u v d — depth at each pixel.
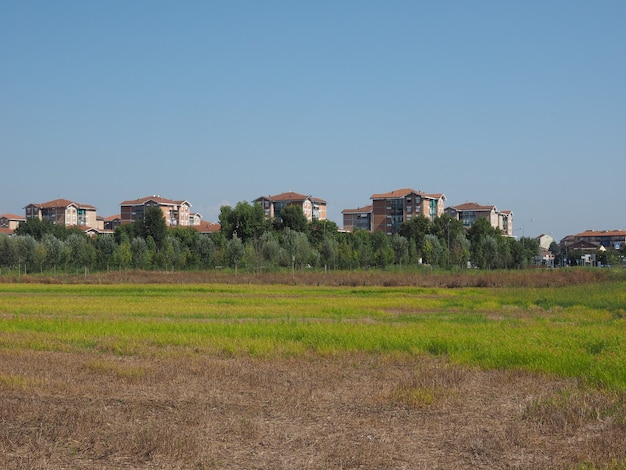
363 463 11.22
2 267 86.56
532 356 20.16
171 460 11.34
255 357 21.58
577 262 143.88
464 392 16.61
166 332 26.86
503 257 103.06
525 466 11.09
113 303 44.25
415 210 149.00
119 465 11.09
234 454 11.66
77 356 21.86
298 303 44.50
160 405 15.09
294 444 12.25
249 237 115.75
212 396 15.99
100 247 99.06
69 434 12.64
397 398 15.68
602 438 12.36
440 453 11.80
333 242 97.31
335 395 16.23
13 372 18.50
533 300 46.59
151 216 119.44
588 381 17.09
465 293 55.84
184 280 72.62
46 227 127.25
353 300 47.38
